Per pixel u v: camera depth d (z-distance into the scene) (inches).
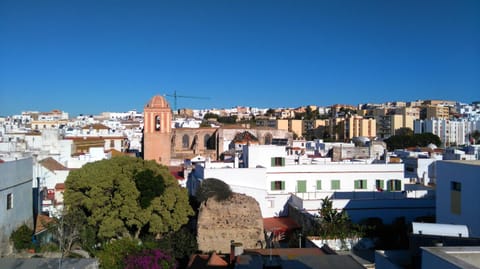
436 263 468.8
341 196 2087.8
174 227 1701.5
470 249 494.3
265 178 2090.3
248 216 1723.7
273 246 1672.0
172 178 1791.3
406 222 1786.4
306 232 1594.5
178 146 4347.9
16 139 2984.7
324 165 2176.4
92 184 1615.4
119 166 1720.0
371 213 1867.6
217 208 1726.1
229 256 1347.2
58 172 2075.5
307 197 2064.5
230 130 4151.1
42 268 1060.5
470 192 1221.7
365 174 2199.8
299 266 868.6
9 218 1357.0
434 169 2578.7
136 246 1320.1
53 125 7347.4
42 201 1845.5
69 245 1406.3
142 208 1642.5
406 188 2262.6
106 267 1219.2
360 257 1315.2
